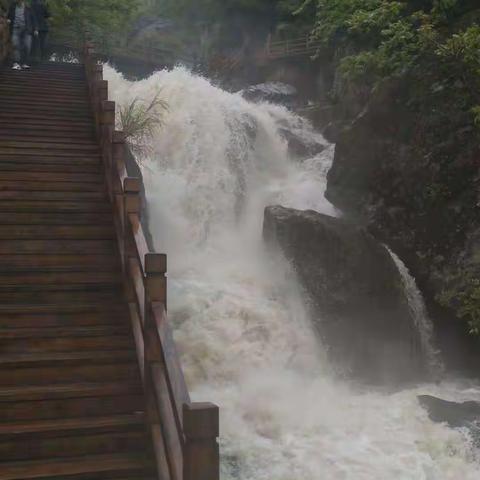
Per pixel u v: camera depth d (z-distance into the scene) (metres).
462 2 13.51
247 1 31.39
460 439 7.36
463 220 10.60
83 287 6.49
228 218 13.88
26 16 15.50
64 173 8.52
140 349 5.45
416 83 11.71
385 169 11.86
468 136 10.78
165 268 5.02
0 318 5.91
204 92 16.39
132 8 29.22
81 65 16.22
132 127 12.48
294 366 9.27
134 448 4.84
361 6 14.79
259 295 10.30
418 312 10.78
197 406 3.55
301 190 14.62
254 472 6.66
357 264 10.19
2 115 10.32
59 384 5.32
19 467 4.49
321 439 7.30
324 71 26.77
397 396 8.67
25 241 6.97
